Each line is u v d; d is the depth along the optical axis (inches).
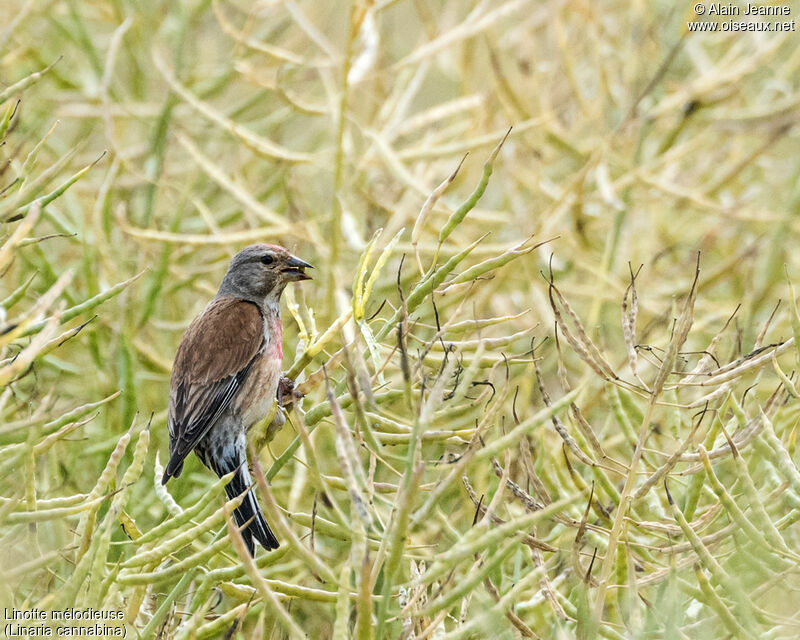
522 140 543.8
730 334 473.7
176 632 251.8
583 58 612.7
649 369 451.5
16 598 261.4
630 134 570.9
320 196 587.5
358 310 270.2
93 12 596.4
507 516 344.5
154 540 250.5
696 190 562.6
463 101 546.6
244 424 363.9
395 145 609.0
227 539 244.5
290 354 460.4
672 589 245.6
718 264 566.6
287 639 299.9
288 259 397.4
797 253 565.0
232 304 384.8
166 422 422.6
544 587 261.6
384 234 484.4
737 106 620.7
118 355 421.7
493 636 235.8
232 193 472.4
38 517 238.2
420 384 261.0
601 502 297.9
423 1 570.3
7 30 445.4
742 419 284.0
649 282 530.3
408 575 312.3
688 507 273.1
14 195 293.7
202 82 545.6
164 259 442.3
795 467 264.2
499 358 275.4
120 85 553.3
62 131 577.9
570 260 540.4
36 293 441.4
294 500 374.9
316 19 617.9
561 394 458.9
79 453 389.1
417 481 207.0
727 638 260.7
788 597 282.2
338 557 388.5
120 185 519.2
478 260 489.1
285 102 504.1
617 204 484.1
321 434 420.5
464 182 543.2
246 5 605.6
